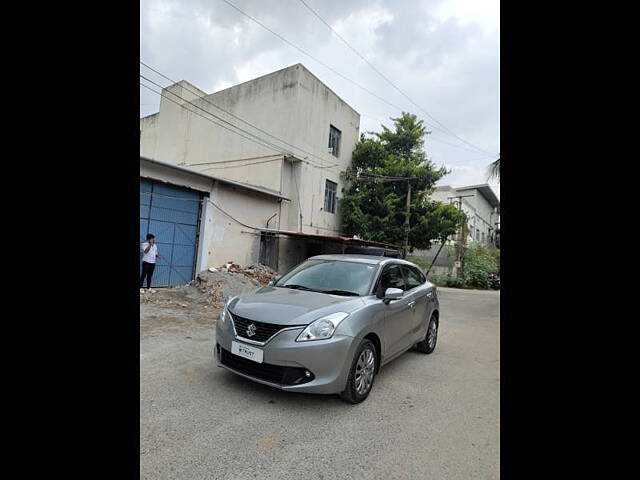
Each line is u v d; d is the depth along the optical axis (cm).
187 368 405
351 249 1473
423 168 1727
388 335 398
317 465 239
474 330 793
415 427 303
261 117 1597
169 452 243
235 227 1238
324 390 312
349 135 1880
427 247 1856
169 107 1997
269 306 348
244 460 239
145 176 965
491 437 291
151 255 909
